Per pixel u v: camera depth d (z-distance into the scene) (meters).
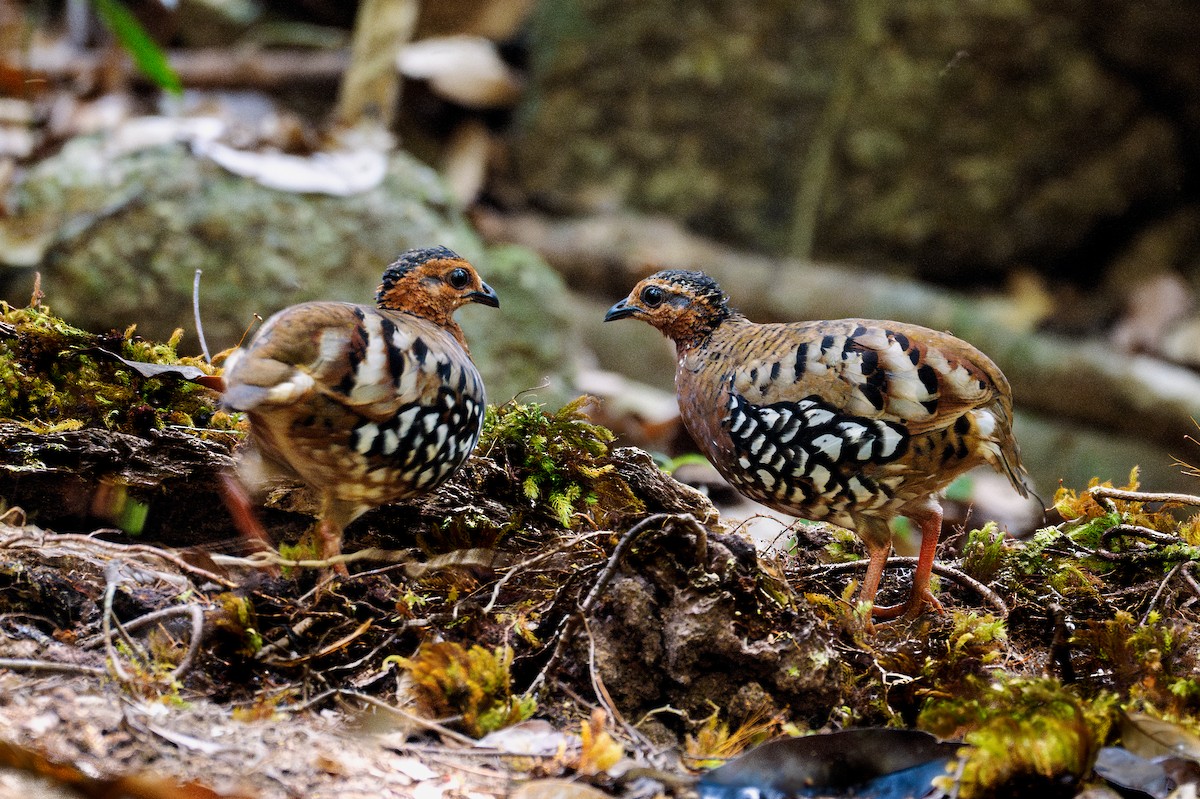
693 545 5.74
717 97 16.86
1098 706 5.37
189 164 12.63
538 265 13.73
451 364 6.16
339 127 14.20
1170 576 6.58
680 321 7.41
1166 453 15.27
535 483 6.91
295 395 5.40
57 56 15.40
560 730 5.39
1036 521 10.97
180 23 16.75
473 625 5.93
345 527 6.45
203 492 6.59
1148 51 16.56
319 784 4.62
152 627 5.65
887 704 5.81
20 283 12.11
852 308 16.11
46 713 4.76
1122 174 17.23
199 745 4.76
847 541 7.80
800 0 16.56
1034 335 16.08
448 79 16.19
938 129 16.83
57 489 6.43
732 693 5.68
